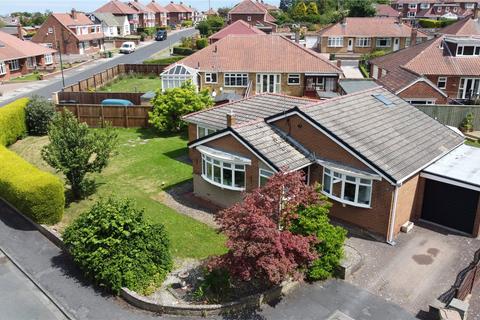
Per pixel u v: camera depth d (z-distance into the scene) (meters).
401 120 25.88
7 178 23.00
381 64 52.09
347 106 24.95
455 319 15.05
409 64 45.97
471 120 39.09
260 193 17.33
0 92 55.16
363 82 44.72
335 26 82.94
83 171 24.70
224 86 52.44
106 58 84.81
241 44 54.41
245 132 23.19
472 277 17.38
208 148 24.81
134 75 66.94
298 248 16.19
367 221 21.77
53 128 24.50
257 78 51.91
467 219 22.16
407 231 22.22
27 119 38.81
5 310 16.42
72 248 18.44
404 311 16.53
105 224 17.69
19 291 17.50
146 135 39.16
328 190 22.89
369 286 17.98
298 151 23.09
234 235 15.95
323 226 18.47
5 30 101.75
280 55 52.66
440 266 19.41
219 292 16.72
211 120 29.41
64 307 16.45
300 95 52.16
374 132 23.34
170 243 20.23
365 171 21.16
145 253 17.86
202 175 25.59
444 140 25.78
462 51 46.28
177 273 18.34
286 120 23.88
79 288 17.53
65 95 47.16
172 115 38.81
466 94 45.91
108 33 113.88
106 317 15.94
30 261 19.41
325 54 82.12
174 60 74.94
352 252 19.91
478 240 21.62
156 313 16.19
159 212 24.19
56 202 22.12
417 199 23.22
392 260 19.83
